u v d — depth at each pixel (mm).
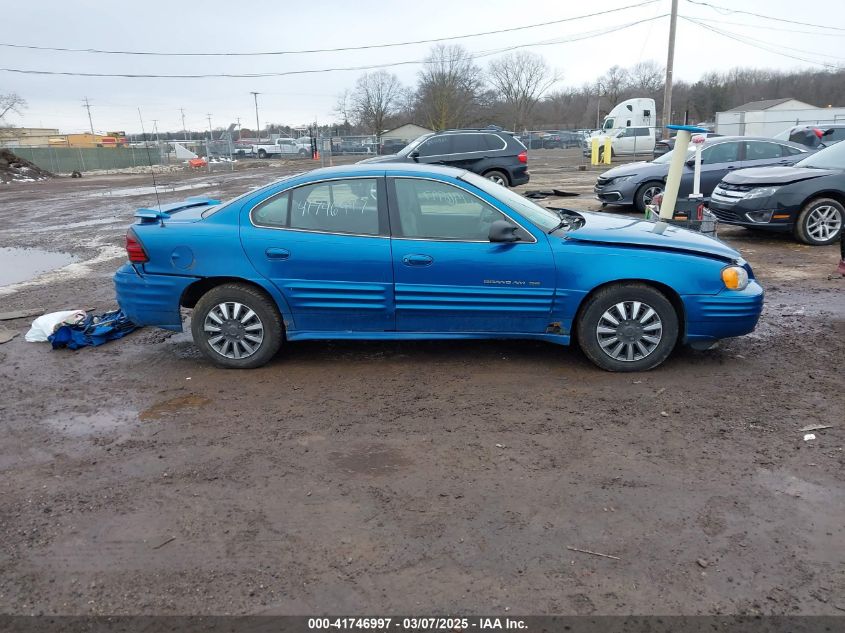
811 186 9273
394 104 69938
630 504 3158
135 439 3982
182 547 2910
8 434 4098
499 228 4602
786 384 4578
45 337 5941
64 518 3164
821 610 2445
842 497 3178
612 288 4734
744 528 2949
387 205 4840
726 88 73062
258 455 3738
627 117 43938
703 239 5125
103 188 27531
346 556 2820
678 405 4277
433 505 3189
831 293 7020
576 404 4336
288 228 4887
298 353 5496
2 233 14031
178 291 4957
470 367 5070
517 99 82062
